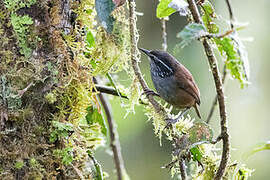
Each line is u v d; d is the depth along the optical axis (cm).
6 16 594
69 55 654
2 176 581
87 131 752
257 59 2081
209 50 611
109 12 675
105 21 683
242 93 1992
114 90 809
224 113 648
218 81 629
